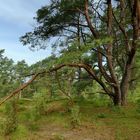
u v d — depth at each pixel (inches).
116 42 1056.8
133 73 1301.7
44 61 740.0
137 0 855.7
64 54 725.9
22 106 888.9
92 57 1023.0
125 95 974.4
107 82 948.6
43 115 821.2
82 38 1023.6
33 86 738.8
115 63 1185.4
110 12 957.8
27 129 655.8
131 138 585.3
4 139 586.9
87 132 645.9
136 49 921.5
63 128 684.1
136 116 800.9
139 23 886.4
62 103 949.2
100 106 979.3
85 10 928.9
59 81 759.1
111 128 676.1
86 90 1365.7
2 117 706.2
